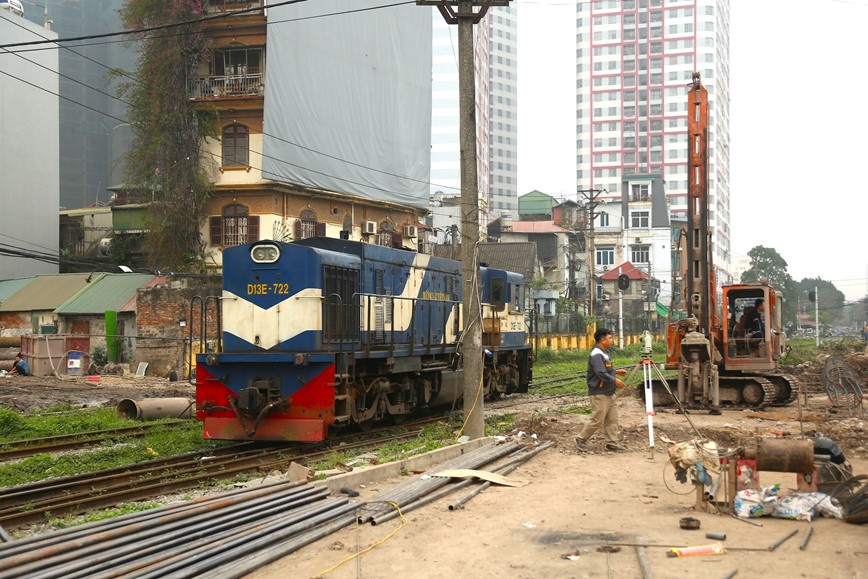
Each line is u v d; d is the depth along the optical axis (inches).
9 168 1854.1
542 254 3065.9
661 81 5142.7
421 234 1957.4
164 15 1472.7
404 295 738.2
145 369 1357.0
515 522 338.6
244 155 1509.6
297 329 590.9
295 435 570.6
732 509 344.8
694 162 762.8
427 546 304.0
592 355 528.4
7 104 1852.9
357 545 304.7
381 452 532.7
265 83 1457.9
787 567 266.1
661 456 513.0
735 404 797.2
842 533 309.4
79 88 3496.6
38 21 3415.4
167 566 267.1
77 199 3472.0
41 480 479.2
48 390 1061.8
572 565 274.7
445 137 5098.4
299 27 1509.6
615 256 3398.1
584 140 5265.8
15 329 1568.7
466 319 588.7
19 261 1873.8
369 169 1668.3
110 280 1574.8
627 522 334.0
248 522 325.4
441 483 412.8
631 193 3572.8
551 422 616.1
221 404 592.4
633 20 5196.9
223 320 613.6
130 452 568.7
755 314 822.5
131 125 1549.0
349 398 607.5
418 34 1813.5
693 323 756.6
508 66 5954.7
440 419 762.2
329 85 1571.1
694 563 272.1
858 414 729.6
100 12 3555.6
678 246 873.5
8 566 253.1
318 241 660.7
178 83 1483.8
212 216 1507.1
